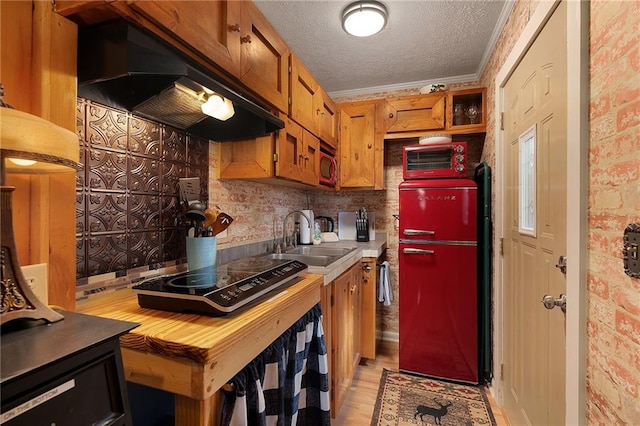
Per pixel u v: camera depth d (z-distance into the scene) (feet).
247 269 3.82
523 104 4.96
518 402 5.20
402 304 7.52
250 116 4.70
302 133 6.25
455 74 8.46
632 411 2.29
